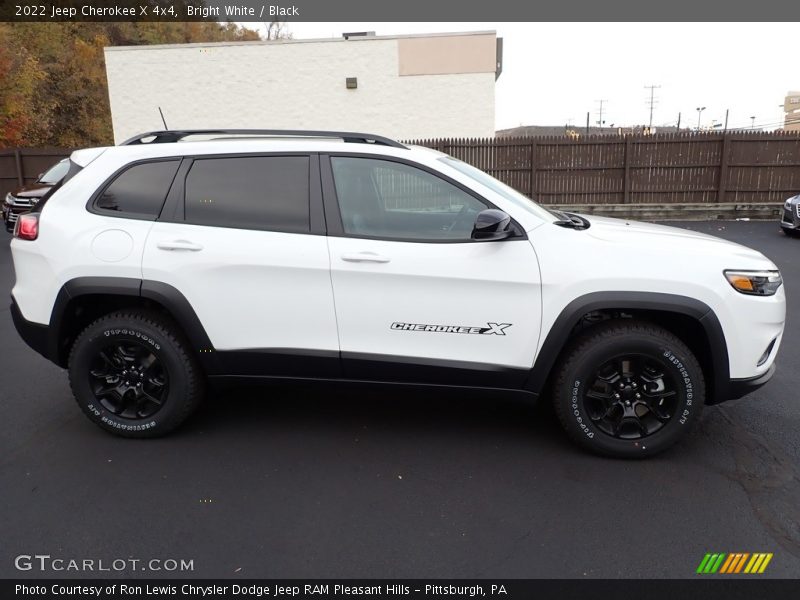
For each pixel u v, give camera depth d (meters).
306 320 3.24
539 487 3.02
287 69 17.67
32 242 3.41
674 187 14.44
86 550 2.54
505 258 3.09
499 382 3.24
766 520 2.74
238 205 3.31
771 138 13.94
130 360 3.48
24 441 3.50
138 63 17.69
